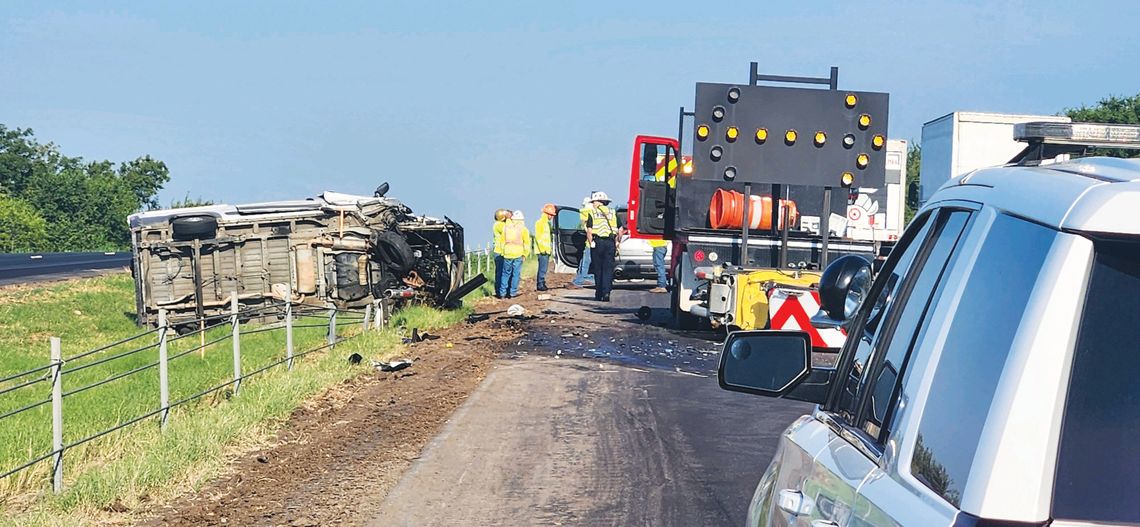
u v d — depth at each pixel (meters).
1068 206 2.12
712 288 19.09
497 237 28.91
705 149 19.41
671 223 22.84
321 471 9.95
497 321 22.48
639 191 23.81
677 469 9.85
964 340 2.41
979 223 2.64
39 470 9.77
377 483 9.48
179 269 23.30
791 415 12.49
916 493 2.33
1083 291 2.02
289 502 8.91
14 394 14.05
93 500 8.79
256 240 23.20
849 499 2.80
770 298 18.17
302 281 23.09
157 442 10.38
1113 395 1.98
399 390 14.27
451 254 24.58
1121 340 2.00
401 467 10.04
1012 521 1.95
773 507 3.80
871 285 3.80
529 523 8.20
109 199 105.19
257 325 23.08
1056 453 1.97
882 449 2.78
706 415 12.49
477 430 11.68
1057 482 1.96
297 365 16.03
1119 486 1.95
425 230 24.12
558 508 8.59
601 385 14.64
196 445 10.29
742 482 9.37
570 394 13.93
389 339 18.64
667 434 11.41
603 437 11.27
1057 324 2.01
